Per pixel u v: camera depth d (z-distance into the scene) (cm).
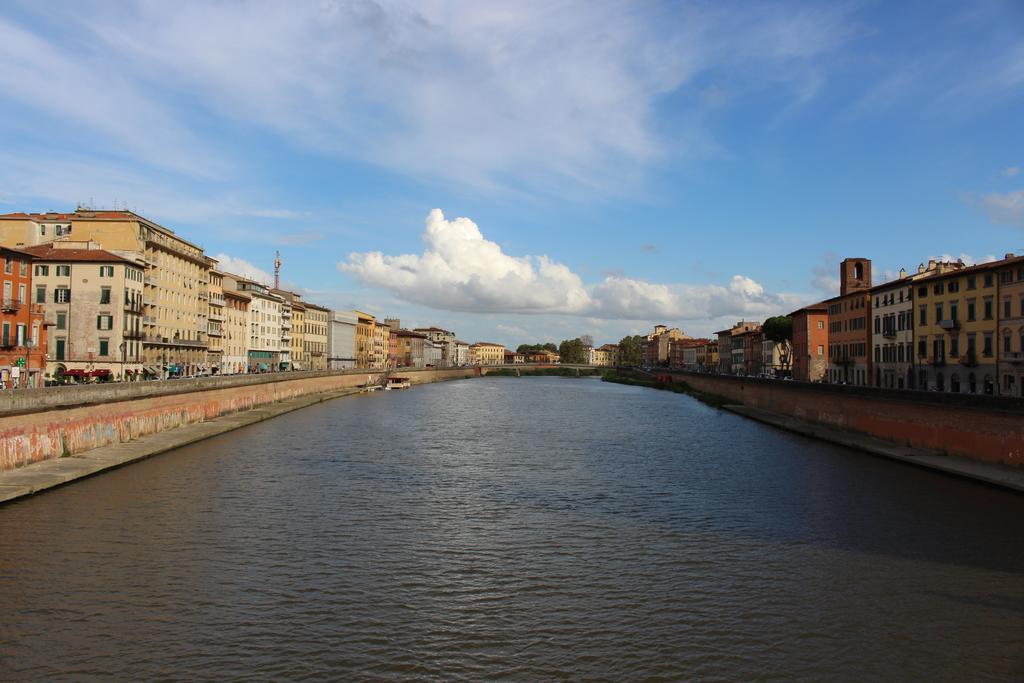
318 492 4122
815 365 12975
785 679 1941
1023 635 2214
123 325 9269
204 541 3089
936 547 3081
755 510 3769
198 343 11994
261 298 15750
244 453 5581
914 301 9069
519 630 2220
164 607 2356
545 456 5703
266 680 1900
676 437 7056
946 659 2058
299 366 18375
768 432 7488
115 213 10125
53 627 2195
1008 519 3519
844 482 4497
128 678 1900
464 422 8544
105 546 2989
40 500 3756
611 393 15950
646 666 1998
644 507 3844
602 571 2772
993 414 4609
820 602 2464
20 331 7075
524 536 3253
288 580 2625
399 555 2947
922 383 8869
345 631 2200
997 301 7450
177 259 11375
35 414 4503
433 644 2117
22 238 9938
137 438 5988
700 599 2484
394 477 4653
